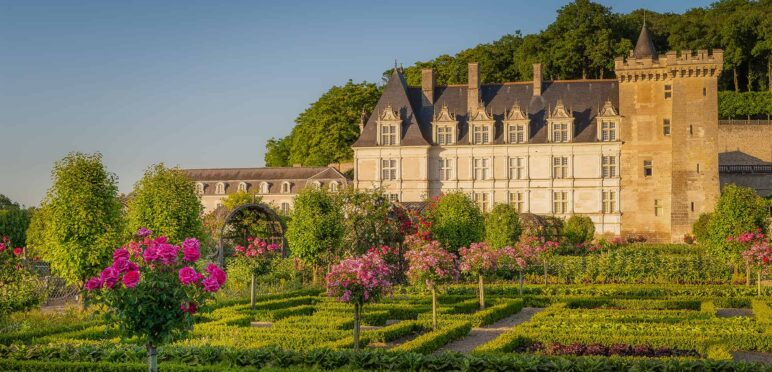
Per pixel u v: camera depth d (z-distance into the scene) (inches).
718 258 2108.8
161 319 715.4
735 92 4707.2
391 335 1273.4
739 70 5226.4
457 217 2379.4
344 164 4650.6
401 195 3663.9
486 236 2564.0
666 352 1131.3
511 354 948.6
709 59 3442.4
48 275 1950.1
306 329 1244.5
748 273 1984.5
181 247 753.0
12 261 1456.7
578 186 3543.3
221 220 2805.1
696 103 3479.3
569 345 1176.2
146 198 2049.7
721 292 1850.4
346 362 925.2
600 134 3513.8
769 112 4621.1
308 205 2087.8
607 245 3029.0
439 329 1325.0
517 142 3595.0
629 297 1839.3
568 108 3627.0
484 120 3629.4
